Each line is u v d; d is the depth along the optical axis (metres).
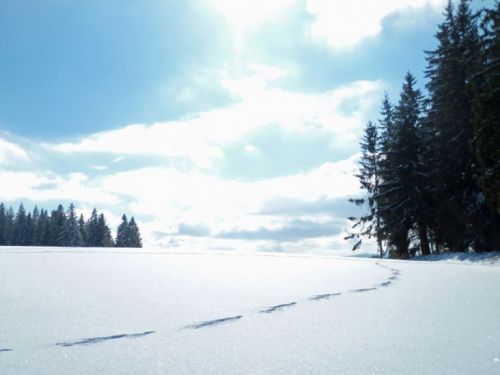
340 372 2.16
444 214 21.86
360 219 31.19
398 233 24.36
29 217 81.06
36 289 4.18
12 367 2.20
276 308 3.72
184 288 4.61
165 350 2.52
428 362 2.32
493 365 2.27
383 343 2.68
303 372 2.16
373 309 3.73
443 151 21.05
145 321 3.17
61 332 2.84
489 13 17.72
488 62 17.58
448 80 20.97
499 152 16.16
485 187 16.70
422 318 3.40
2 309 3.37
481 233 19.11
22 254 7.57
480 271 7.09
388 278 5.93
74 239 66.75
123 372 2.15
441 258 19.11
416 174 23.95
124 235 77.94
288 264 7.92
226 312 3.52
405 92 27.69
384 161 26.77
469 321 3.30
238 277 5.69
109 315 3.32
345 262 8.84
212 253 10.41
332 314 3.52
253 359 2.37
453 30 21.47
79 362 2.29
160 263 7.20
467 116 19.86
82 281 4.81
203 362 2.31
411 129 24.98
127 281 4.96
